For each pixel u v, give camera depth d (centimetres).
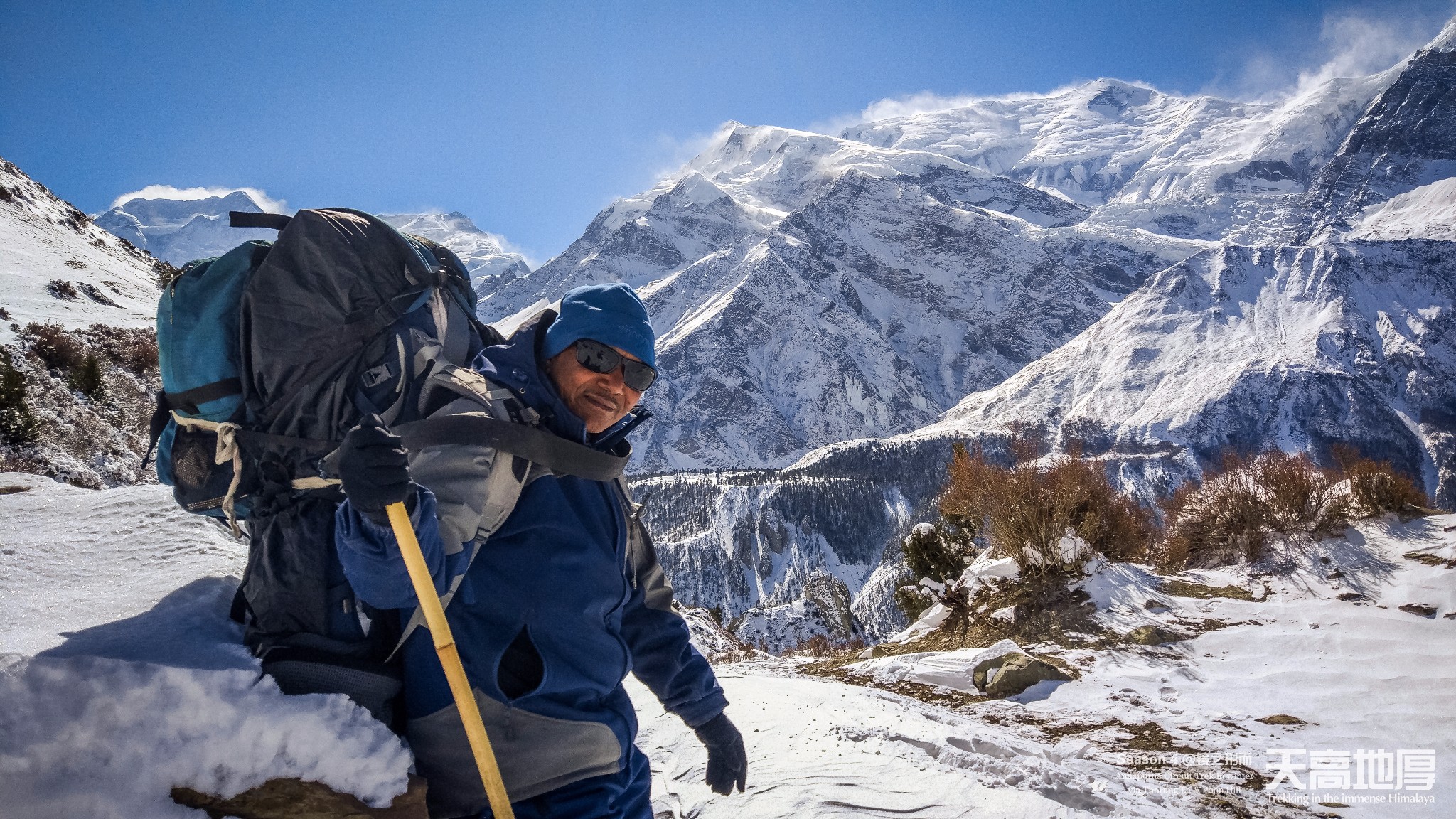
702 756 413
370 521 132
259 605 151
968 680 754
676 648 203
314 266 152
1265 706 662
